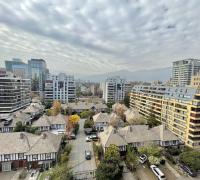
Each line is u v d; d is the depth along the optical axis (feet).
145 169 177.88
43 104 502.79
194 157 172.86
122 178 159.63
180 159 184.24
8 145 177.58
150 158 179.42
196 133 228.02
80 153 210.59
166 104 302.45
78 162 187.93
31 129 260.01
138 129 236.84
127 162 183.11
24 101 478.18
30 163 174.50
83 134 283.38
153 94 355.97
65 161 180.75
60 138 221.25
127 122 339.77
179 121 261.24
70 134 265.95
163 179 157.99
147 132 235.81
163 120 312.50
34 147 179.63
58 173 146.82
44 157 177.58
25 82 484.33
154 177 163.84
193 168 167.02
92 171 169.58
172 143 233.76
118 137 210.59
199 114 225.35
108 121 309.42
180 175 168.66
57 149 187.73
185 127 245.04
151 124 310.86
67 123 292.20
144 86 410.52
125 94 652.48
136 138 222.69
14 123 281.33
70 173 154.40
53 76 589.73
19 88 435.12
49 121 296.51
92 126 303.27
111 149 178.50
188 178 162.40
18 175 162.40
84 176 160.76
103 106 468.34
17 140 185.16
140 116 344.69
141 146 210.59
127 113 375.04
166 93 307.78
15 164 174.50
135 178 160.66
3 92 380.37
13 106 396.37
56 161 182.60
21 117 309.83
